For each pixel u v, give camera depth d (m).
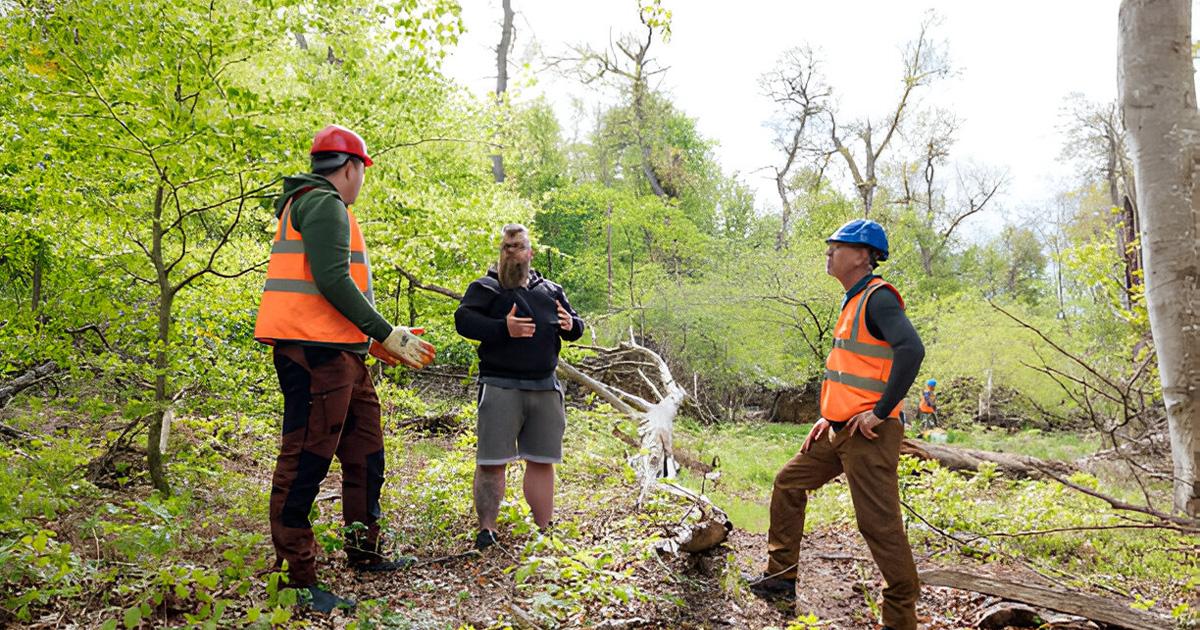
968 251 42.16
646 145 34.69
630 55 31.31
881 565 3.38
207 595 2.68
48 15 4.07
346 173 3.34
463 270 7.46
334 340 3.16
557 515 4.83
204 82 4.37
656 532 4.21
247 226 6.36
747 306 18.42
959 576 3.83
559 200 26.83
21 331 4.68
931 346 18.27
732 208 36.78
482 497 4.09
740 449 10.53
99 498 4.04
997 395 17.58
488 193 7.26
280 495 3.07
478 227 6.99
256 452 6.14
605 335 17.97
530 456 4.28
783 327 18.67
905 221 33.34
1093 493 3.29
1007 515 5.55
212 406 4.99
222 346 5.34
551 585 3.37
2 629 2.52
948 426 16.81
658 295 18.69
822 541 4.99
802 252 19.72
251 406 5.26
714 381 17.69
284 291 3.15
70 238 5.07
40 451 3.96
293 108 4.79
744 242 28.88
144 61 4.29
